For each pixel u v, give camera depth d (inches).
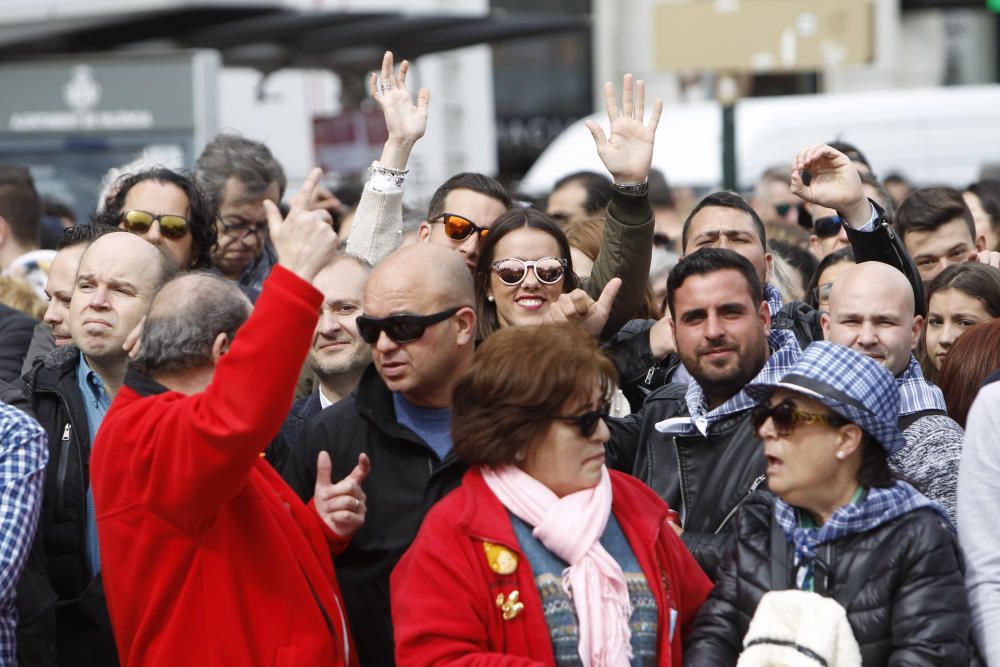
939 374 575.2
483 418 423.8
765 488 480.1
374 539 464.8
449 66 1971.0
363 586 464.1
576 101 2374.5
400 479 467.8
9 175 863.1
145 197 633.6
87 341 524.1
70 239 613.6
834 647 397.1
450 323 464.8
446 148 1955.0
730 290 499.2
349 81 1349.7
